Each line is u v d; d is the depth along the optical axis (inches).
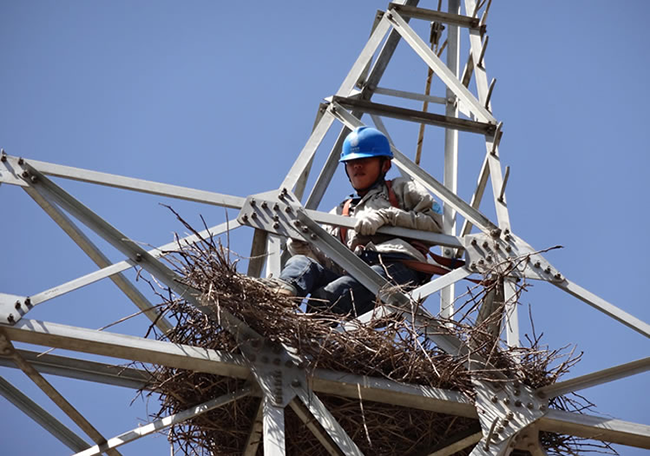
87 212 407.5
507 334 452.4
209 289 389.1
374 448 429.1
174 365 395.5
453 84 532.4
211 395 415.5
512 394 424.8
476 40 565.9
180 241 418.6
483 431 414.9
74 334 377.1
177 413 405.4
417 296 444.1
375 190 495.8
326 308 446.3
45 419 434.3
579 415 426.3
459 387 422.6
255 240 442.0
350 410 421.1
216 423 420.8
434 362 420.8
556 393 426.9
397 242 466.3
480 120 523.2
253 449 418.3
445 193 483.8
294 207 444.1
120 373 429.1
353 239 470.6
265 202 440.5
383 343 414.3
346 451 390.3
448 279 449.7
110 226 404.5
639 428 426.3
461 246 463.2
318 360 406.6
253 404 416.2
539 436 438.0
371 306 458.0
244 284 398.3
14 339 375.9
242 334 404.8
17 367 400.2
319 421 396.2
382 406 424.8
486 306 447.8
